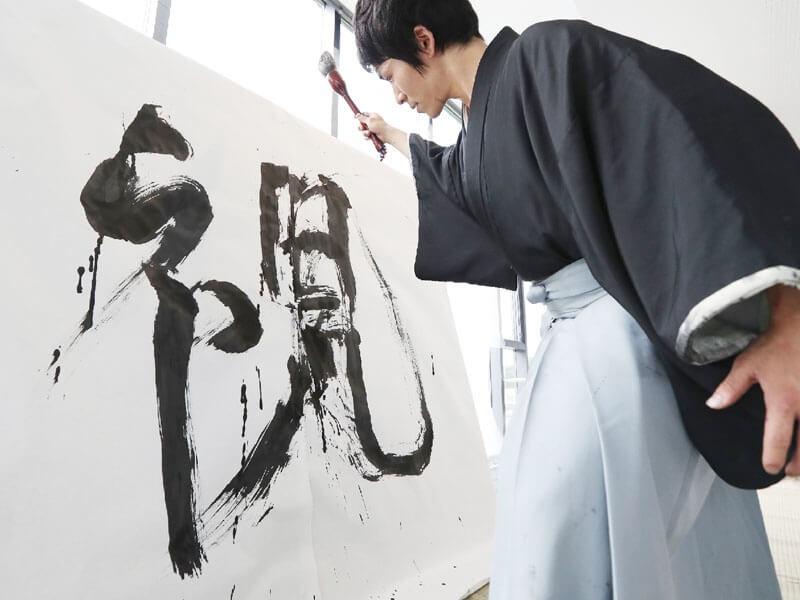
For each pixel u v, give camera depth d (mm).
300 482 777
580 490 396
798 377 293
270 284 870
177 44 1177
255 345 801
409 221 1307
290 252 938
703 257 296
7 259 556
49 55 665
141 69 783
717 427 396
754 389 350
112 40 756
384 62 634
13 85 614
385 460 953
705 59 2262
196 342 718
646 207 343
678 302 307
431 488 1010
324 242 1030
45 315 569
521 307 2752
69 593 507
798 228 288
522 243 505
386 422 991
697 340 318
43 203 603
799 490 2049
